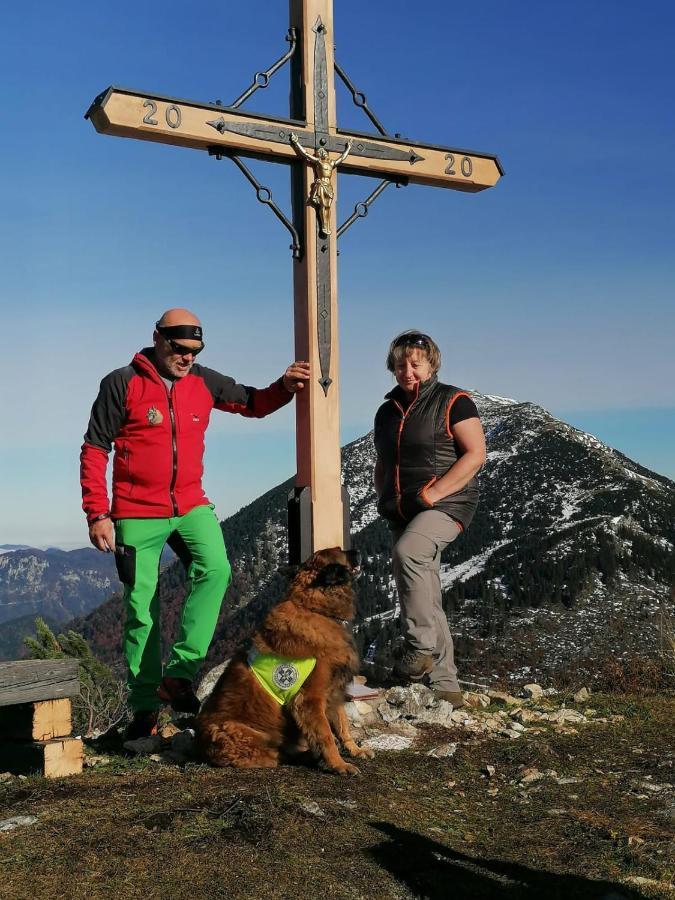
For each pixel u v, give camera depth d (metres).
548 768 4.84
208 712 4.61
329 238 5.62
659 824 3.96
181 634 5.04
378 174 5.95
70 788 3.97
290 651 4.48
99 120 4.98
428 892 3.09
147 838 3.33
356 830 3.56
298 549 5.54
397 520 5.93
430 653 5.75
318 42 5.63
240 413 5.59
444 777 4.60
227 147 5.32
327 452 5.60
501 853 3.55
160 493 4.96
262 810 3.64
